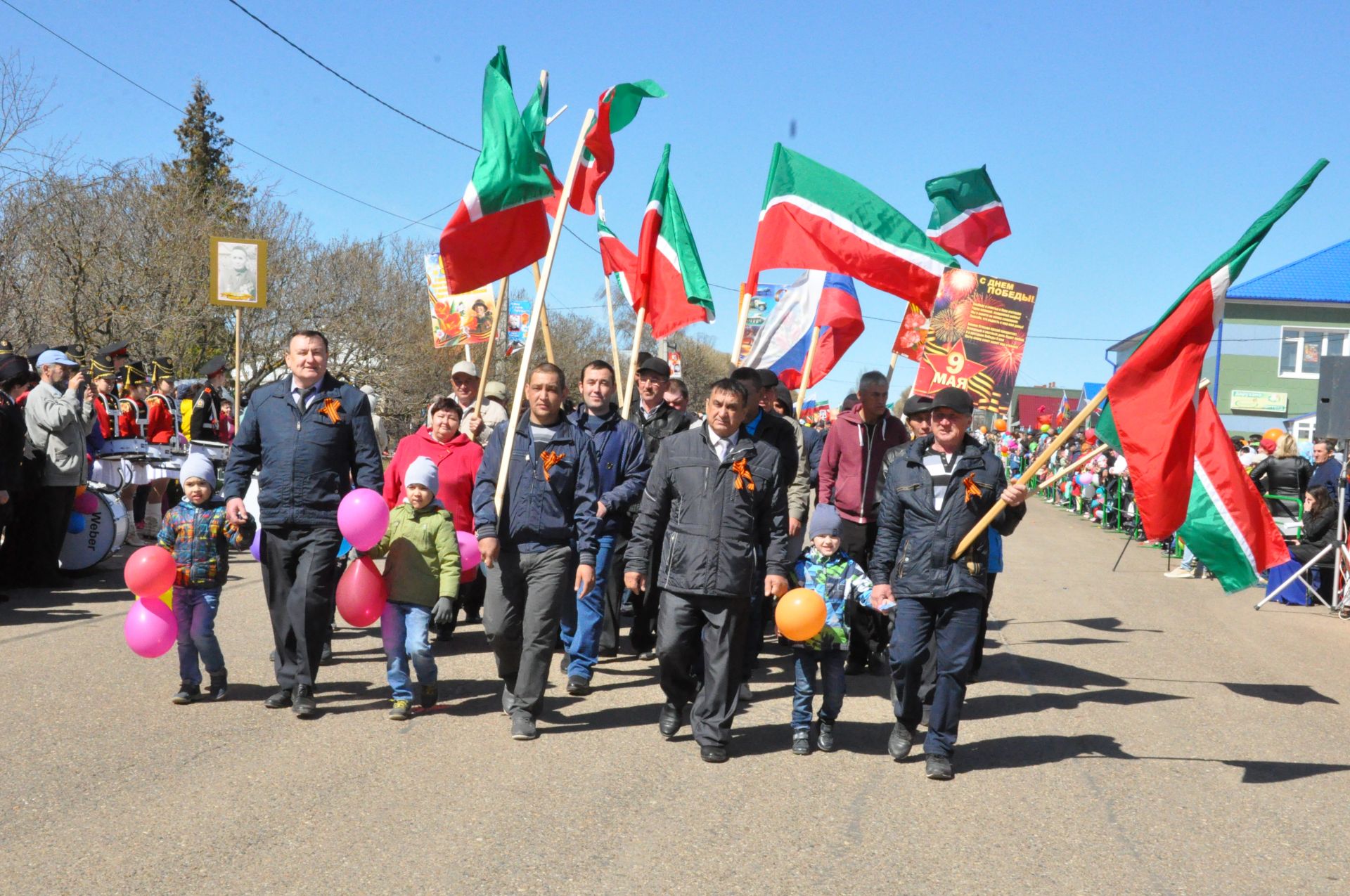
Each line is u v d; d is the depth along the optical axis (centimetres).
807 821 464
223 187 4366
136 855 404
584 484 586
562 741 572
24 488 956
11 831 423
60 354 980
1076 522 2411
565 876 396
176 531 615
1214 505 621
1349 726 645
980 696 709
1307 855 438
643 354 824
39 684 643
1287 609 1148
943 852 432
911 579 532
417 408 3512
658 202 840
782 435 712
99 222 2253
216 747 539
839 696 569
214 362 1353
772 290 1234
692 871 405
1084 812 484
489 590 590
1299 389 3619
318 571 593
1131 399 556
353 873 393
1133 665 816
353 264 3331
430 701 629
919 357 841
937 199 941
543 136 720
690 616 552
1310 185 527
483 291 1165
